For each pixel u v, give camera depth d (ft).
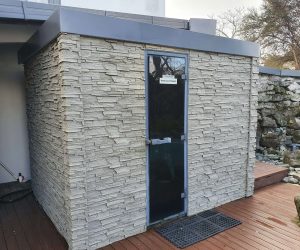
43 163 11.57
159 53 9.77
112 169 9.12
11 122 15.75
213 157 11.94
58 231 10.11
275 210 11.94
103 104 8.72
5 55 15.26
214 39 11.15
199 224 10.65
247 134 13.26
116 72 8.87
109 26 8.46
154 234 9.96
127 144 9.36
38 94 11.43
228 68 12.01
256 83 13.17
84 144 8.42
